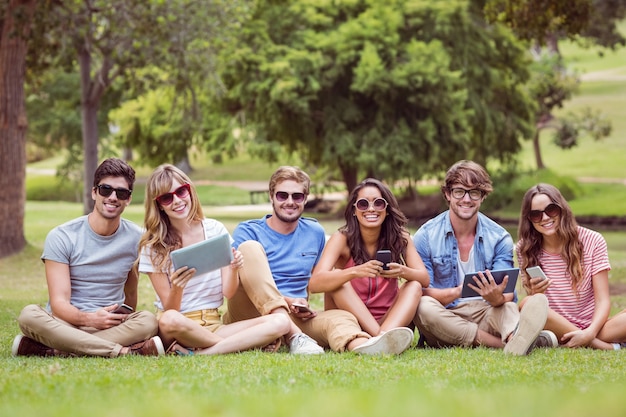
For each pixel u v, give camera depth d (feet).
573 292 25.64
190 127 118.42
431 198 135.54
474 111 115.65
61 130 157.58
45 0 66.39
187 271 21.93
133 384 16.38
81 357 21.93
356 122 114.93
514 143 133.08
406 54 110.73
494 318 24.43
